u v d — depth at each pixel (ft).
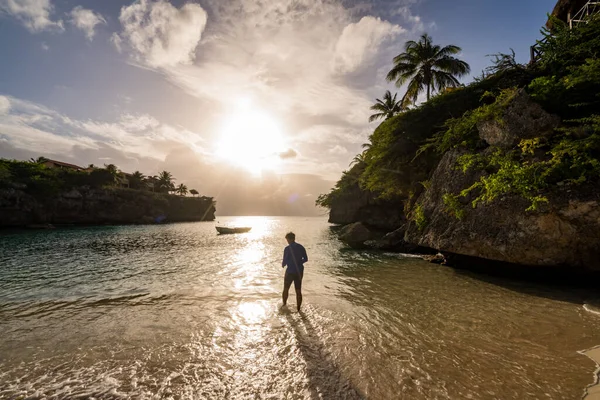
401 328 18.19
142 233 132.98
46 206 197.57
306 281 32.01
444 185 42.37
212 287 29.81
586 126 29.27
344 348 15.42
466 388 11.55
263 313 21.30
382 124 70.28
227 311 21.84
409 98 115.85
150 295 26.68
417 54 106.52
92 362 13.98
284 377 12.57
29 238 101.09
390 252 57.82
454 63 102.01
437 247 39.01
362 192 146.51
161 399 11.08
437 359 14.07
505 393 11.16
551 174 28.86
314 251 59.82
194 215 382.01
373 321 19.45
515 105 35.73
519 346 15.33
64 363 13.88
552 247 28.25
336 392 11.41
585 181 26.91
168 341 16.44
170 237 110.52
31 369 13.32
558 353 14.40
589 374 12.34
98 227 192.54
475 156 37.50
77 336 17.19
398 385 11.84
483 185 34.42
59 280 33.73
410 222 52.21
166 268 41.93
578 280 29.14
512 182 30.53
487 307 22.22
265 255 57.31
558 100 33.42
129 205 264.31
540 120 33.45
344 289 28.35
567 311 20.97
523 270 32.27
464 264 38.52
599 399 10.46
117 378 12.53
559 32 39.04
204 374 12.85
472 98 52.85
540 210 28.63
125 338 16.87
